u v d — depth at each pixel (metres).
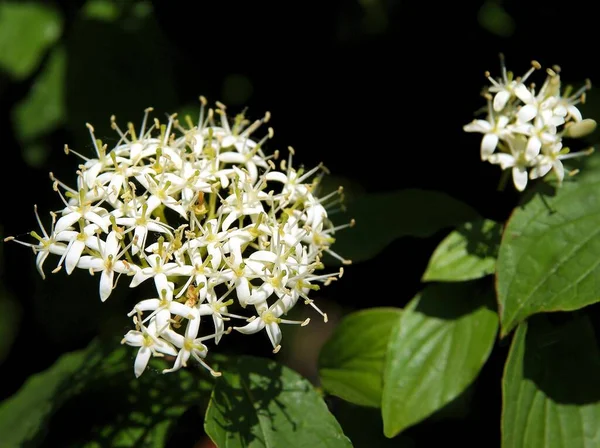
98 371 0.33
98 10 0.38
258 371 0.32
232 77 0.39
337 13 0.38
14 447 0.33
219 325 0.30
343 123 0.38
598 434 0.31
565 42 0.36
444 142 0.37
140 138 0.32
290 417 0.31
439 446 0.34
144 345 0.30
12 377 0.40
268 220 0.31
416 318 0.32
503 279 0.31
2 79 0.39
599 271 0.30
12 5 0.39
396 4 0.38
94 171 0.31
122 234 0.30
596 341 0.32
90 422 0.33
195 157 0.31
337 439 0.31
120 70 0.37
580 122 0.31
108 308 0.39
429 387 0.31
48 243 0.30
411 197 0.34
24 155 0.38
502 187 0.32
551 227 0.31
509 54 0.37
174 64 0.38
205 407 0.33
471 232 0.32
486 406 0.34
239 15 0.38
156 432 0.33
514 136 0.32
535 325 0.32
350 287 0.37
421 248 0.36
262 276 0.30
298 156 0.38
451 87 0.37
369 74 0.38
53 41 0.39
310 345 0.45
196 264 0.30
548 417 0.31
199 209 0.31
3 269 0.40
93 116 0.37
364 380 0.33
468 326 0.32
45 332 0.40
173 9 0.38
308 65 0.38
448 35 0.37
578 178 0.31
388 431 0.31
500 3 0.37
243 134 0.32
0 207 0.39
